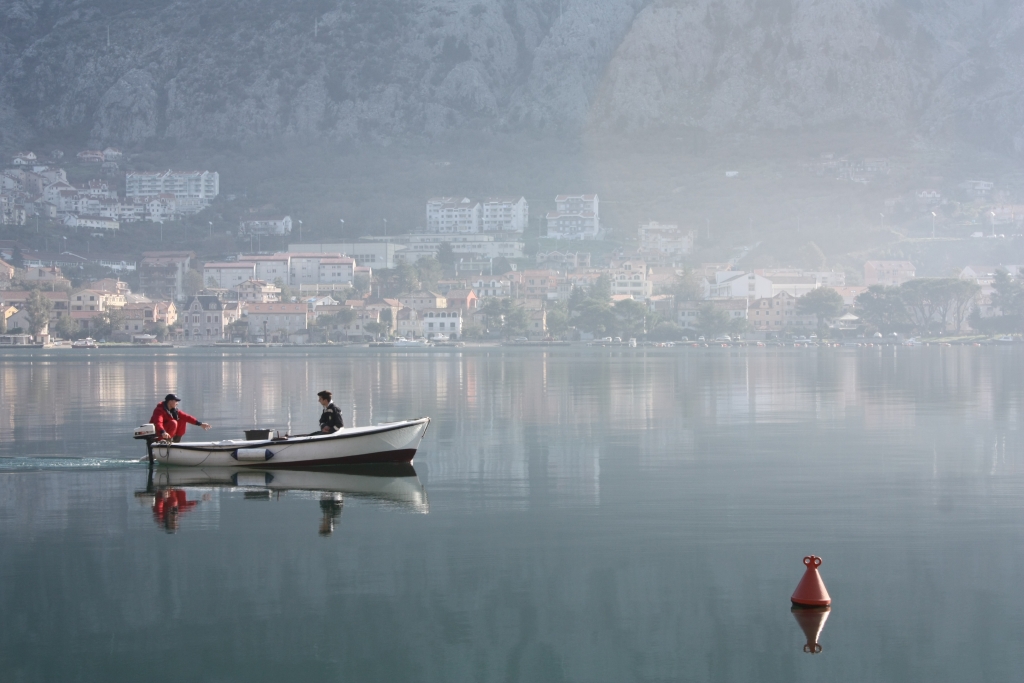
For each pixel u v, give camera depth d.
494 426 73.25
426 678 24.78
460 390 114.50
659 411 85.56
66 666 25.53
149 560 33.91
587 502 43.03
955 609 28.69
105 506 42.56
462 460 55.47
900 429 70.19
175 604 29.73
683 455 57.09
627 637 27.08
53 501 43.69
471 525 38.62
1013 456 56.25
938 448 59.75
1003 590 30.23
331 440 52.78
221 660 25.86
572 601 29.70
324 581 31.59
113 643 26.89
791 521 39.06
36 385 127.19
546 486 47.00
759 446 61.09
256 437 55.09
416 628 27.84
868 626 27.55
